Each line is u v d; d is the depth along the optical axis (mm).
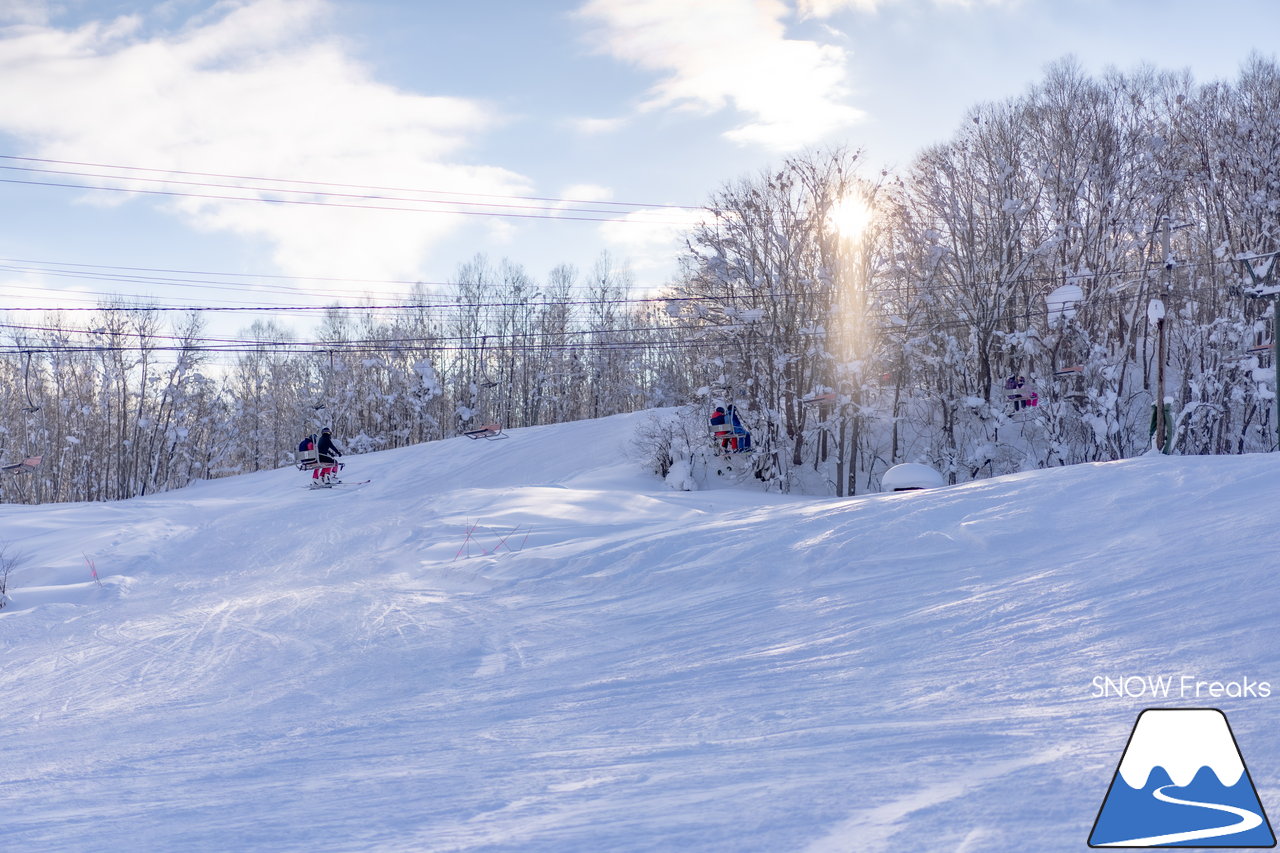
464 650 9867
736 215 39281
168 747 6316
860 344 38094
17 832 3924
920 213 42094
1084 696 4785
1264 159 38375
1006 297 38781
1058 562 10023
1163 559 9023
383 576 17062
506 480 38562
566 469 39875
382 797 4059
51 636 12820
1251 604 6586
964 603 8664
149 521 26750
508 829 3236
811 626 8805
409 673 8875
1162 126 42250
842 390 37938
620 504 24125
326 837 3385
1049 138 43375
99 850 3488
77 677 9977
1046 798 2975
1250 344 35781
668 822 3115
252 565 20188
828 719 5016
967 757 3695
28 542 23594
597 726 5617
